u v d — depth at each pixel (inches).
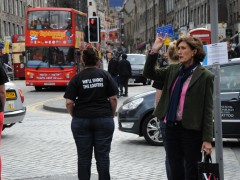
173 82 209.3
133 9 5157.5
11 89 482.6
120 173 328.8
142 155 390.0
